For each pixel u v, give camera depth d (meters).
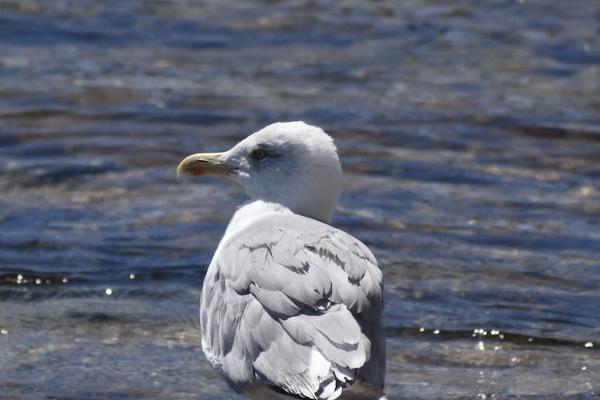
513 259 12.29
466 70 19.64
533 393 9.04
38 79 18.31
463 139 16.39
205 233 12.81
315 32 21.48
